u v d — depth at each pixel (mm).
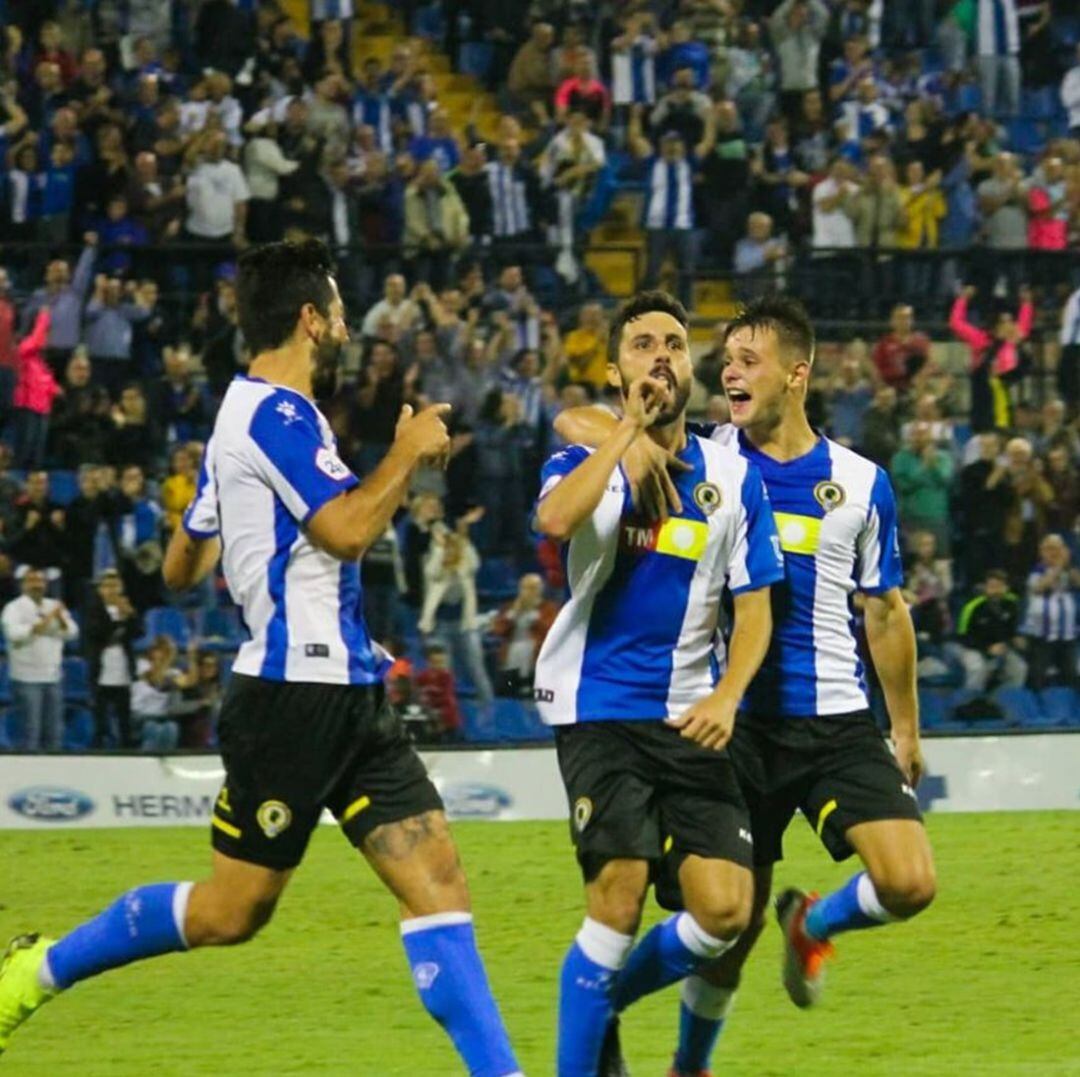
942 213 69625
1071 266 65812
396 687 52312
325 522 17375
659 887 19719
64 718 54656
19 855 40812
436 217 64125
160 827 45969
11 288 60812
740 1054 22500
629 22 71125
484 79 75438
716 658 19797
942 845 41562
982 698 57875
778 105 71562
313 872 38000
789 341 21578
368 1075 21484
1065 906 33312
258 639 17797
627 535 18922
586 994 18531
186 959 28984
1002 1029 23859
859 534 21516
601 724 18938
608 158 69312
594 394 61812
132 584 54844
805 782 21219
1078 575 58750
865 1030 23797
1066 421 63531
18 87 64125
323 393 18891
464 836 43719
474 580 55906
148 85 64438
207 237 62719
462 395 59031
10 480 55500
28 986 18953
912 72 74188
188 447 55906
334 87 65125
